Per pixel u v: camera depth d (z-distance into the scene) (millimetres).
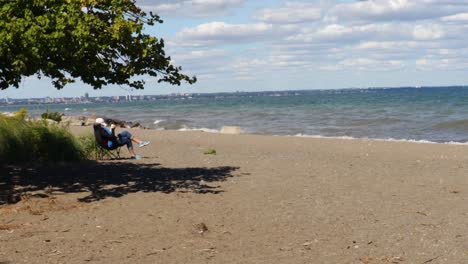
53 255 6559
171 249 6895
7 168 13758
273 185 11828
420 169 14578
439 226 8117
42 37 9062
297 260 6461
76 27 9234
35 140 15508
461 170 14375
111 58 10844
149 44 10281
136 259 6449
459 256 6617
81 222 8328
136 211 9125
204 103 135875
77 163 15391
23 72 9625
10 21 9289
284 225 8195
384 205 9688
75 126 38875
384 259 6496
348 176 13242
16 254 6574
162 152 19312
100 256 6551
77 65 10414
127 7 10484
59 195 10492
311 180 12570
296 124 41719
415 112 54750
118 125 42500
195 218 8633
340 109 66562
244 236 7559
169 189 11250
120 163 15633
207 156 17875
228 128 34562
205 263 6324
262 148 21312
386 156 18188
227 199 10203
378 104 83312
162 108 100812
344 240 7363
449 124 36000
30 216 8711
